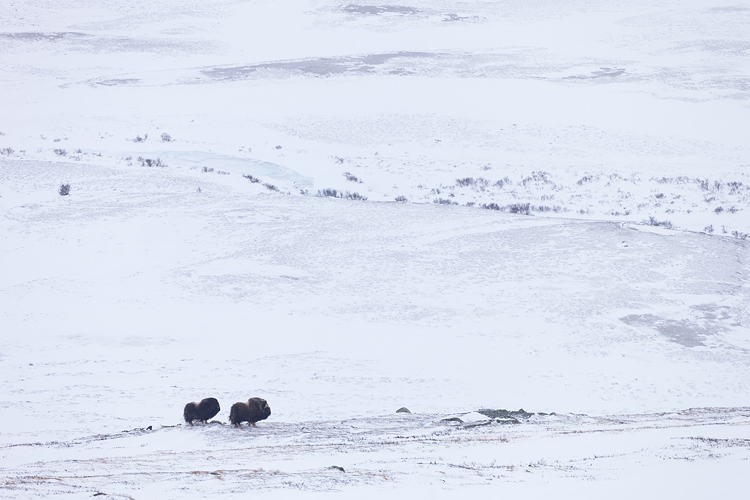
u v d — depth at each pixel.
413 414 62.47
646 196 188.75
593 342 89.88
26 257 127.25
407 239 136.88
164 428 54.00
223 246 132.38
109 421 59.09
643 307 102.38
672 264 121.31
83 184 175.12
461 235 139.25
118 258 126.38
